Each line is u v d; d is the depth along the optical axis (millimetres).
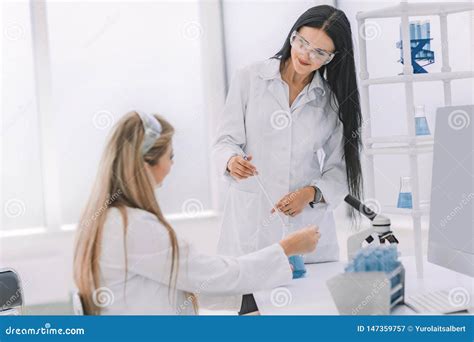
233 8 1621
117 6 1646
